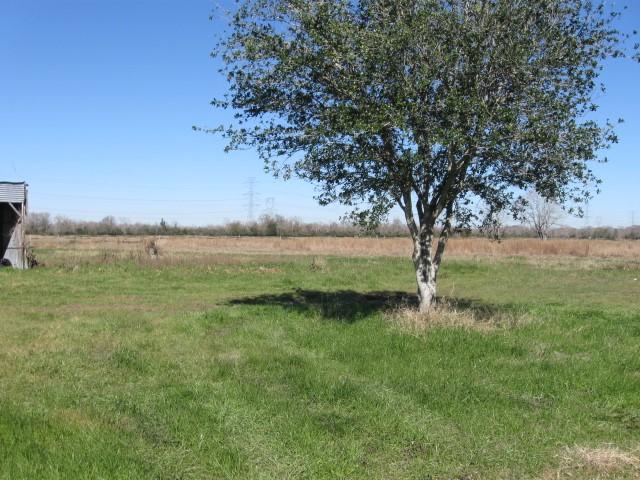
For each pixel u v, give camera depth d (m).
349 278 25.23
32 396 7.39
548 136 10.70
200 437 5.99
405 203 12.78
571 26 11.65
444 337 10.68
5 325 12.58
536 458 5.79
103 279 22.73
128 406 6.92
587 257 42.84
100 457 5.42
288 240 53.53
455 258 37.94
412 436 6.20
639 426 6.74
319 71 11.53
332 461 5.57
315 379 8.04
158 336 11.23
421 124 11.03
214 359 9.36
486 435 6.31
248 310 14.52
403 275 27.48
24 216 26.20
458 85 11.29
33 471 5.11
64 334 11.33
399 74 11.09
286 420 6.54
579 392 7.94
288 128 12.50
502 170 12.41
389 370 8.68
